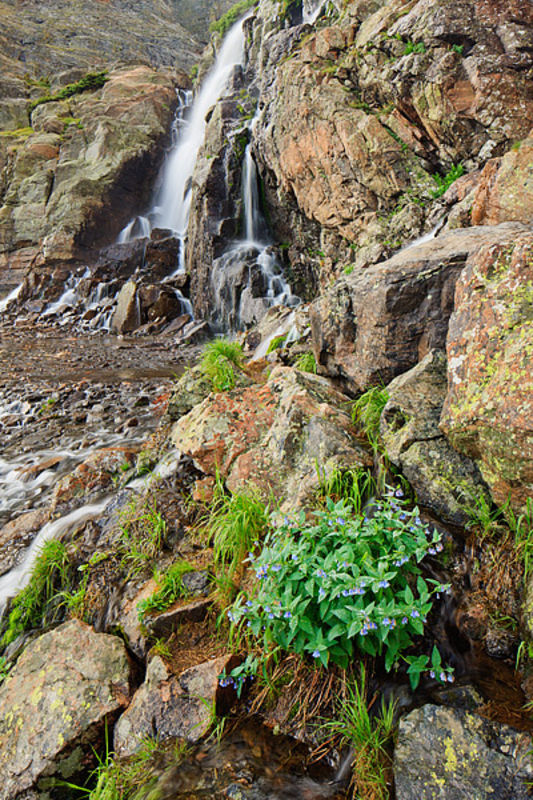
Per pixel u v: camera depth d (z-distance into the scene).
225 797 2.22
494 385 2.87
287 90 11.84
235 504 3.49
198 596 3.25
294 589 2.58
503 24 8.09
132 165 22.67
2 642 3.66
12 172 23.44
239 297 14.62
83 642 3.12
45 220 21.52
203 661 2.83
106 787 2.38
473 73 8.12
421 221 9.01
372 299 4.60
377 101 10.16
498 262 3.26
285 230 15.48
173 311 17.27
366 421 3.96
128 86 26.02
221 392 4.79
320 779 2.30
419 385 3.78
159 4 42.84
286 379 4.60
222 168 16.23
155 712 2.65
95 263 21.19
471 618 2.66
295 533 2.94
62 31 34.56
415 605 2.37
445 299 4.30
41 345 14.40
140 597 3.37
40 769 2.61
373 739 2.30
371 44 10.04
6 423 7.83
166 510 4.04
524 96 7.95
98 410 8.27
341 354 5.12
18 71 30.19
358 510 3.16
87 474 5.14
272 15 17.64
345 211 10.76
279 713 2.58
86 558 3.92
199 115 24.98
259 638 2.80
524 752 2.03
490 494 3.02
